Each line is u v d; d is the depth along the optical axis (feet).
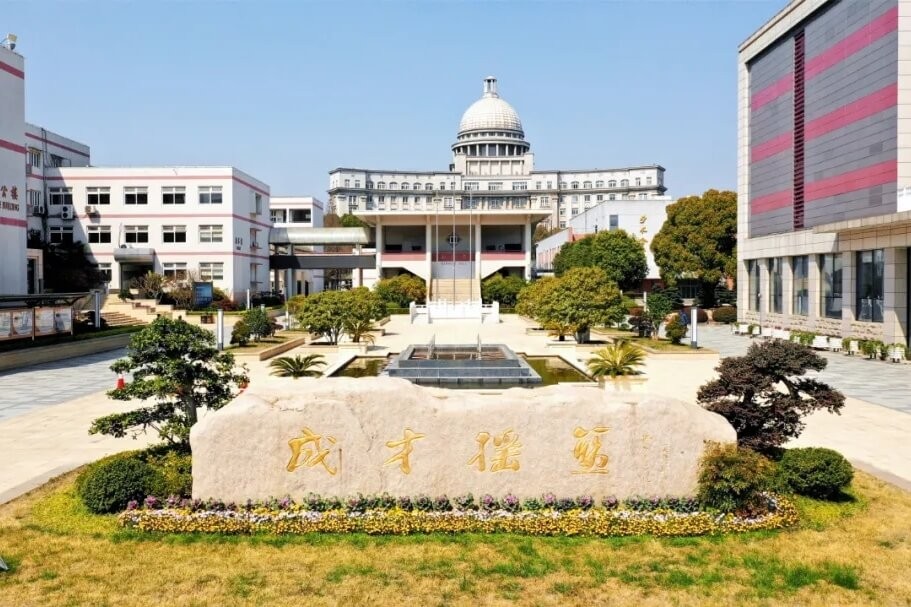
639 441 28.58
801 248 103.81
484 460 28.32
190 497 28.45
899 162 80.79
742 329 119.24
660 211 208.03
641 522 26.07
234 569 22.80
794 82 106.32
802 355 32.96
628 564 23.16
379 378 30.04
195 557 23.71
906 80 80.23
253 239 177.06
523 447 28.37
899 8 80.28
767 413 32.83
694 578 22.11
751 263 125.59
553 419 28.48
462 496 28.22
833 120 95.14
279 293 187.01
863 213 88.07
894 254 81.87
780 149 111.65
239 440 28.02
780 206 111.86
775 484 29.71
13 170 90.68
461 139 407.85
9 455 38.27
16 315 82.12
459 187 400.67
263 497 28.04
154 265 157.99
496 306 144.56
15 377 69.36
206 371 33.45
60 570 22.65
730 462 27.30
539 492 28.43
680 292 176.14
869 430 44.32
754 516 26.86
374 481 28.14
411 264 192.34
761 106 118.62
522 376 55.62
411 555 23.88
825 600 20.70
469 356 71.67
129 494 27.81
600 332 110.93
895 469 35.50
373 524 25.93
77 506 28.35
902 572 22.52
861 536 25.50
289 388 28.96
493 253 194.70
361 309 92.12
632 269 179.73
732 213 151.53
